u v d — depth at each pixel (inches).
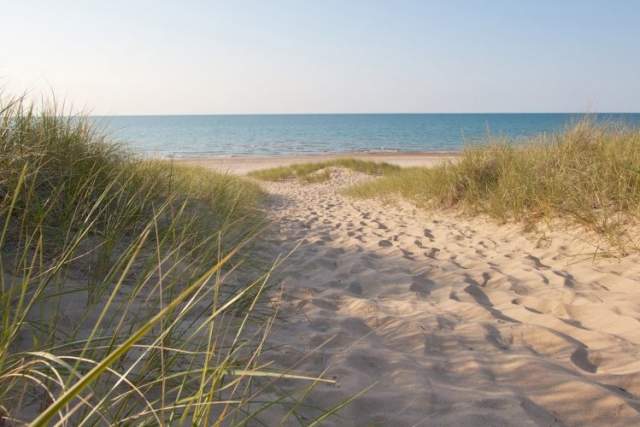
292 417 69.4
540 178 229.0
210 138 2664.9
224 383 75.5
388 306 129.5
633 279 138.1
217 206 211.5
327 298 134.3
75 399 60.2
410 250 205.9
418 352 98.2
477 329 108.2
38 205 103.0
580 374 86.8
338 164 840.3
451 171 312.7
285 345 95.7
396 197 391.5
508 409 74.1
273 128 4010.8
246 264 151.8
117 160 163.9
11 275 89.1
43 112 138.9
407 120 5797.2
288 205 428.8
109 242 109.7
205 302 111.3
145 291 107.0
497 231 227.5
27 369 54.6
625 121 249.3
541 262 171.0
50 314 83.4
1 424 51.9
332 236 243.8
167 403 64.6
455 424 70.0
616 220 179.8
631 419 71.7
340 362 89.5
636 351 94.3
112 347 66.5
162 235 136.1
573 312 120.2
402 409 73.9
